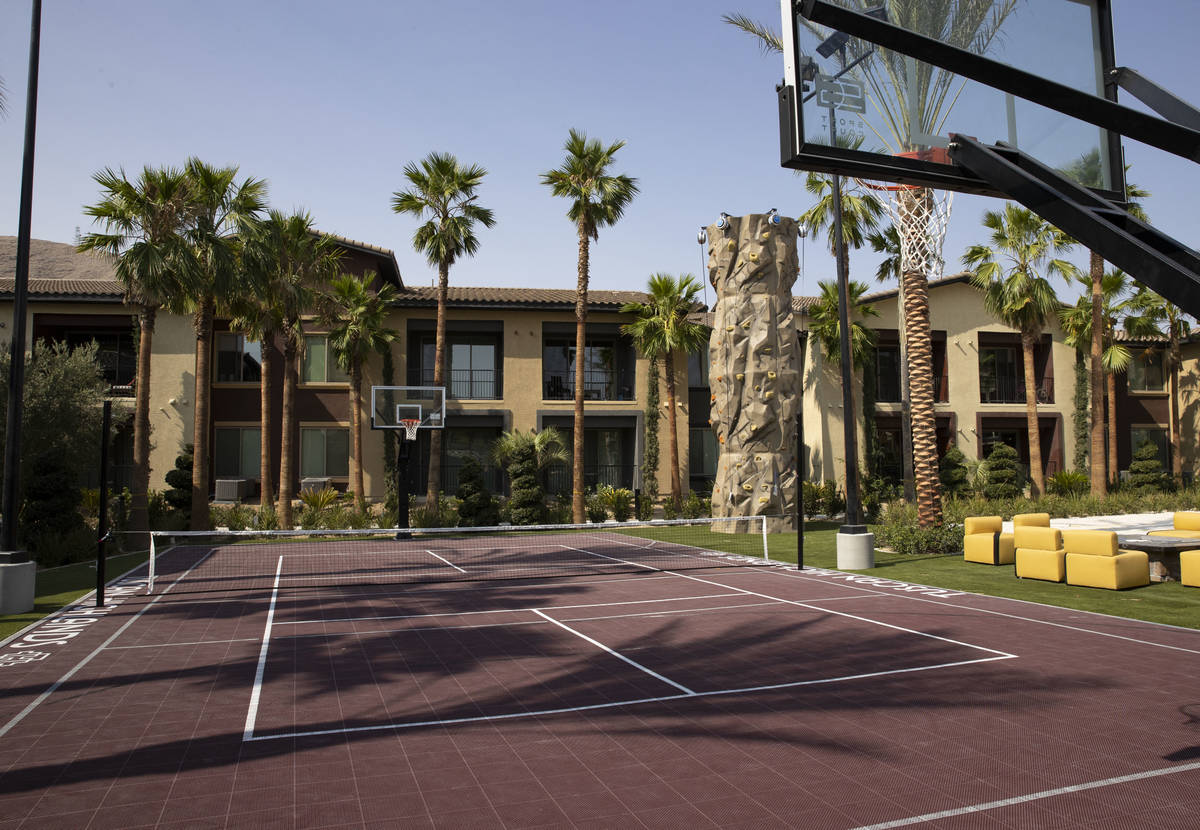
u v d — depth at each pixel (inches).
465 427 1289.4
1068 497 1228.5
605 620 455.8
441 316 1074.1
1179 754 235.0
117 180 800.3
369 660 362.0
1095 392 1209.4
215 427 1194.0
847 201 1045.2
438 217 1074.1
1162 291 141.6
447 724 269.6
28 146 491.8
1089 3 220.2
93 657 369.4
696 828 188.1
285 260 978.1
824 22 199.5
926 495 790.5
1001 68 189.0
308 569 695.7
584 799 206.2
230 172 860.0
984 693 301.0
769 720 271.0
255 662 358.9
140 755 240.2
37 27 501.7
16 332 491.5
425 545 909.2
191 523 919.0
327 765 231.6
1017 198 183.3
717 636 409.7
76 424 877.2
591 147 1085.8
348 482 1218.6
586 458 1339.8
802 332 1315.2
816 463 1293.1
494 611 486.9
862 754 237.5
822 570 669.3
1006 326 1428.4
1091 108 183.2
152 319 857.5
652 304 1258.6
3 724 270.8
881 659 357.1
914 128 209.3
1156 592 541.0
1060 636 403.5
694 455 1360.7
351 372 1151.6
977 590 556.1
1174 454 1444.4
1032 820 190.5
